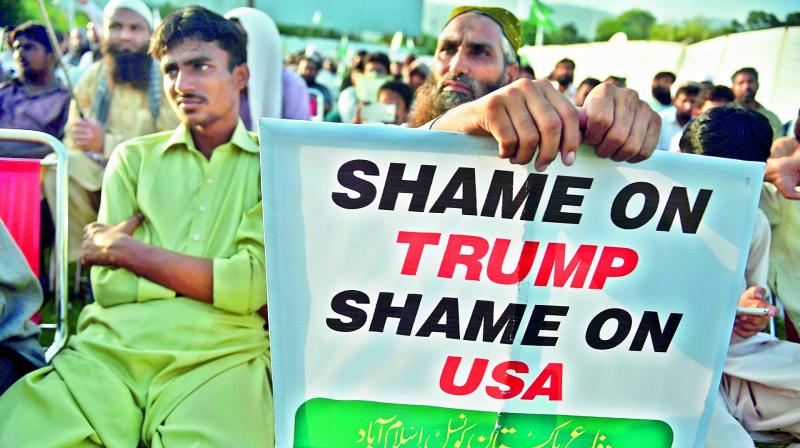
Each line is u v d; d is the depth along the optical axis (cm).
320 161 163
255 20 464
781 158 273
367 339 167
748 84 716
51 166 376
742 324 259
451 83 290
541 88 153
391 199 164
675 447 174
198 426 216
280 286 165
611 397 171
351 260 165
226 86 265
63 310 280
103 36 527
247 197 261
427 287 166
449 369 169
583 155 163
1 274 227
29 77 534
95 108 521
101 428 216
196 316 241
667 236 168
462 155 162
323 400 168
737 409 259
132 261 243
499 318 167
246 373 237
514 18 302
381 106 633
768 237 276
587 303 168
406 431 170
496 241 165
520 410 170
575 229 166
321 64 924
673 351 172
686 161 166
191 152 266
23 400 217
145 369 231
